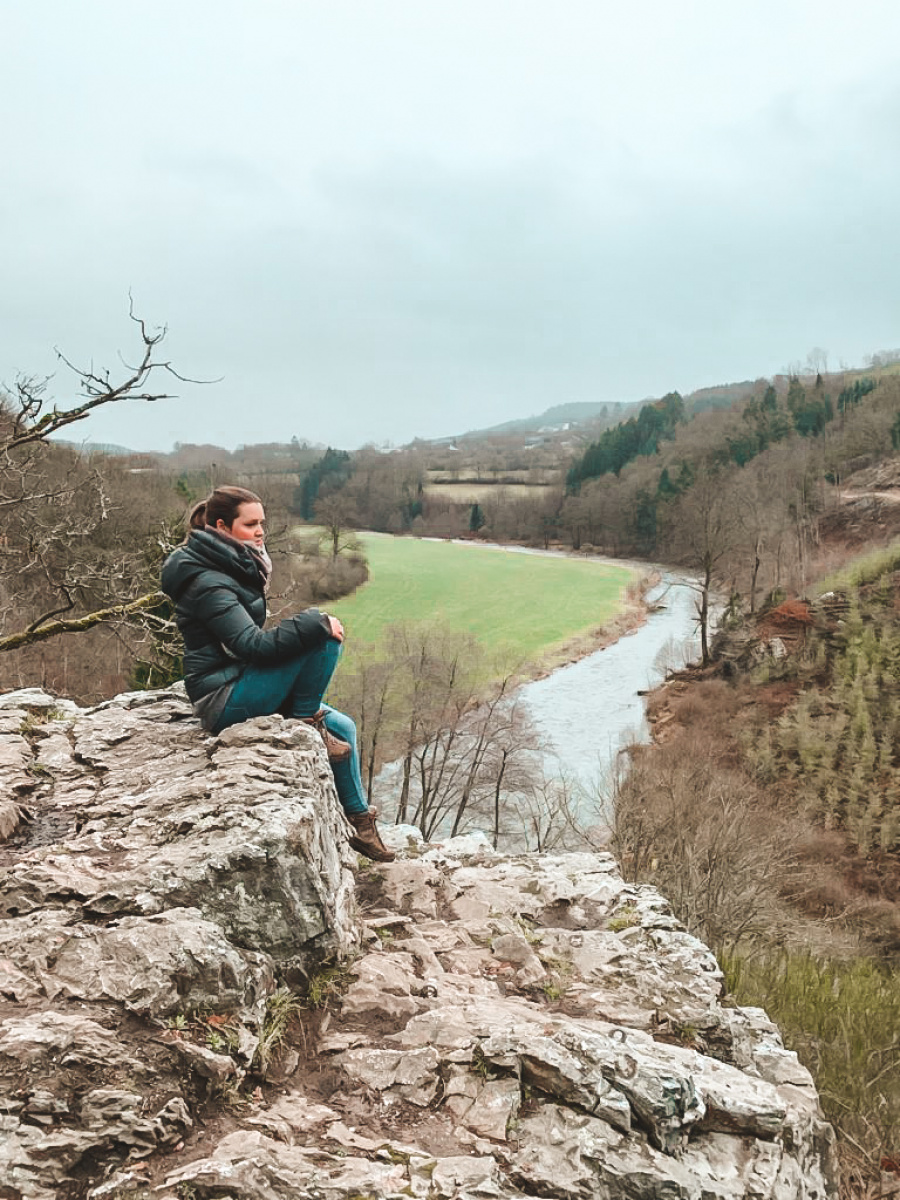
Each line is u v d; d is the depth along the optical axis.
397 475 146.38
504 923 5.34
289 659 5.04
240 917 3.97
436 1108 3.53
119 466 38.28
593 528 121.00
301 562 65.56
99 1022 3.27
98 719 5.95
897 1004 10.73
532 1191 3.18
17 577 16.34
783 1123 3.90
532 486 159.00
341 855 5.11
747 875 18.34
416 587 80.38
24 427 13.07
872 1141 7.30
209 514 5.04
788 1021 9.41
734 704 43.88
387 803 39.19
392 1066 3.70
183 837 4.21
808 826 30.97
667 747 40.12
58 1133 2.85
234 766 4.72
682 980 4.93
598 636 64.69
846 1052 8.59
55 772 5.13
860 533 72.50
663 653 57.38
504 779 36.28
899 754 35.22
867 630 44.12
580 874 6.23
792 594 59.50
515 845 35.50
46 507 15.19
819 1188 3.91
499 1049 3.74
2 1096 2.88
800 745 37.16
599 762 39.66
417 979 4.46
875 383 128.25
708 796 24.06
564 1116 3.51
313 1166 2.99
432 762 38.16
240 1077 3.38
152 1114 3.01
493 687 50.06
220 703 5.14
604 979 4.87
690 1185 3.35
